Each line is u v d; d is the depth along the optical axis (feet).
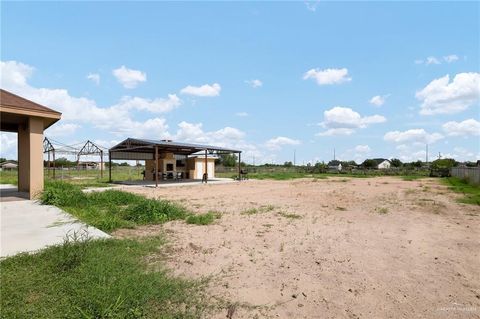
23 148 39.73
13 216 22.29
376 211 29.17
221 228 20.88
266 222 23.20
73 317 8.25
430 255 15.38
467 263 14.24
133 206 26.53
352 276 12.48
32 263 12.07
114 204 29.12
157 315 8.75
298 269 13.16
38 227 18.67
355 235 19.40
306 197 40.78
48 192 29.27
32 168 31.27
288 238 18.40
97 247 14.08
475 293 11.01
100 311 8.38
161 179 76.28
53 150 78.95
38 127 31.76
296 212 28.07
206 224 22.12
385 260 14.51
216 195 42.75
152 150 75.82
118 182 67.05
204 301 9.89
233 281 11.68
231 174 120.06
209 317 8.91
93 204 29.01
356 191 49.65
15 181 63.52
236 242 17.26
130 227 20.56
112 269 11.43
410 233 20.13
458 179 78.95
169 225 21.68
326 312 9.52
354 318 9.20
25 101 32.50
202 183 66.33
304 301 10.23
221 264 13.56
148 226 21.30
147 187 55.47
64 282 10.25
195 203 33.94
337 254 15.34
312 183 70.13
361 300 10.37
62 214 23.13
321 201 36.55
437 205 33.17
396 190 51.37
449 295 10.81
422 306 9.99
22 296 9.30
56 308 8.69
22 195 35.09
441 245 17.29
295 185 63.62
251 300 10.15
